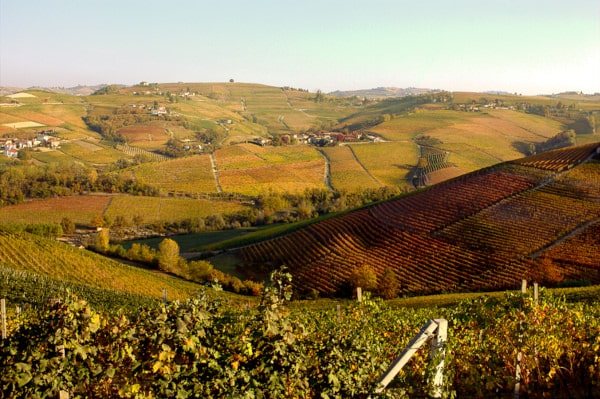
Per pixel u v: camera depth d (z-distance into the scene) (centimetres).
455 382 1208
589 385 1159
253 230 9538
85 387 772
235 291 5819
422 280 5509
